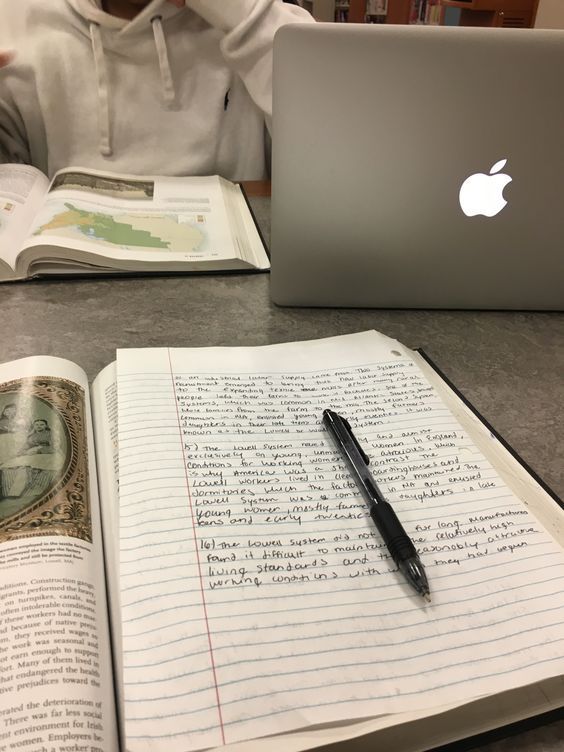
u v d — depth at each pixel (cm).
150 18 102
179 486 42
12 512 40
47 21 104
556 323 68
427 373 57
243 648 32
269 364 56
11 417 48
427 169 59
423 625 34
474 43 52
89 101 108
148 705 29
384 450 46
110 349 60
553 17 183
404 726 30
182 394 51
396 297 68
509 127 56
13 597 34
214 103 113
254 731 28
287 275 66
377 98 55
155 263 73
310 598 35
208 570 36
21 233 77
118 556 37
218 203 90
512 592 36
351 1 270
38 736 28
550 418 53
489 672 31
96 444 48
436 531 40
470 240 63
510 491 43
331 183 59
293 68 53
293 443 47
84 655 32
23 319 65
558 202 61
